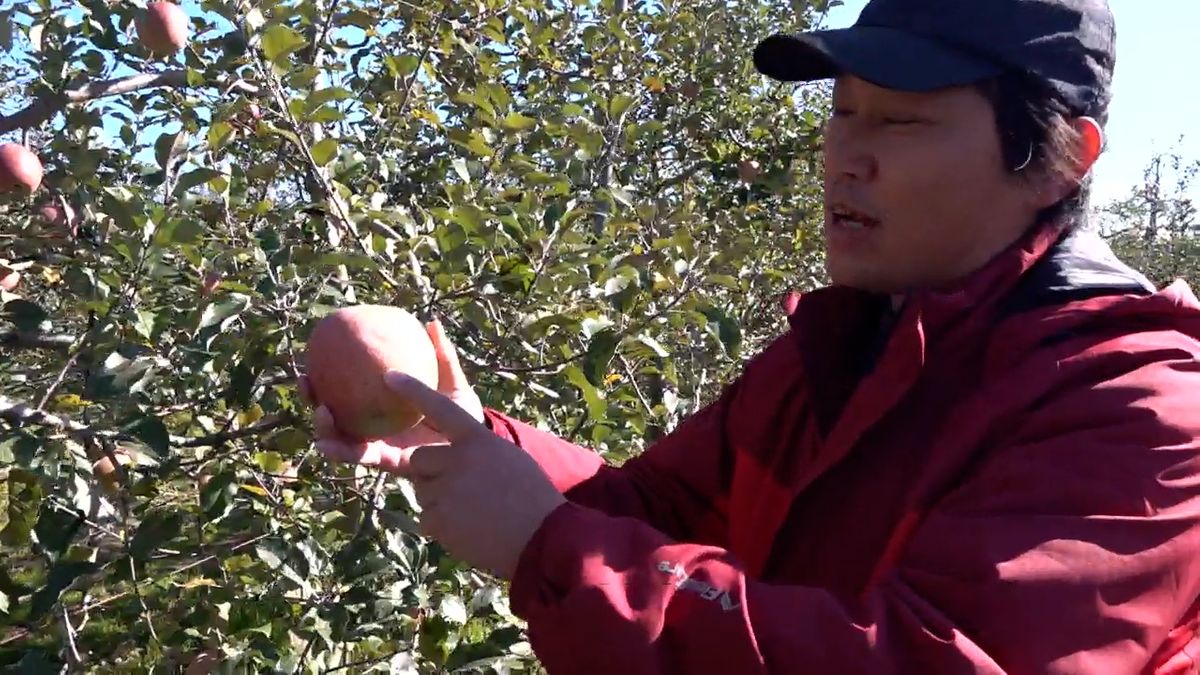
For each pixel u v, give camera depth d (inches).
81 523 79.7
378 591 90.4
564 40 176.4
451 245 91.0
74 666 87.6
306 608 94.2
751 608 33.6
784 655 32.8
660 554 34.7
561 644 34.0
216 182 91.3
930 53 42.6
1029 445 37.4
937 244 44.9
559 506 36.7
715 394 134.0
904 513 41.8
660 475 60.9
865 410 45.0
